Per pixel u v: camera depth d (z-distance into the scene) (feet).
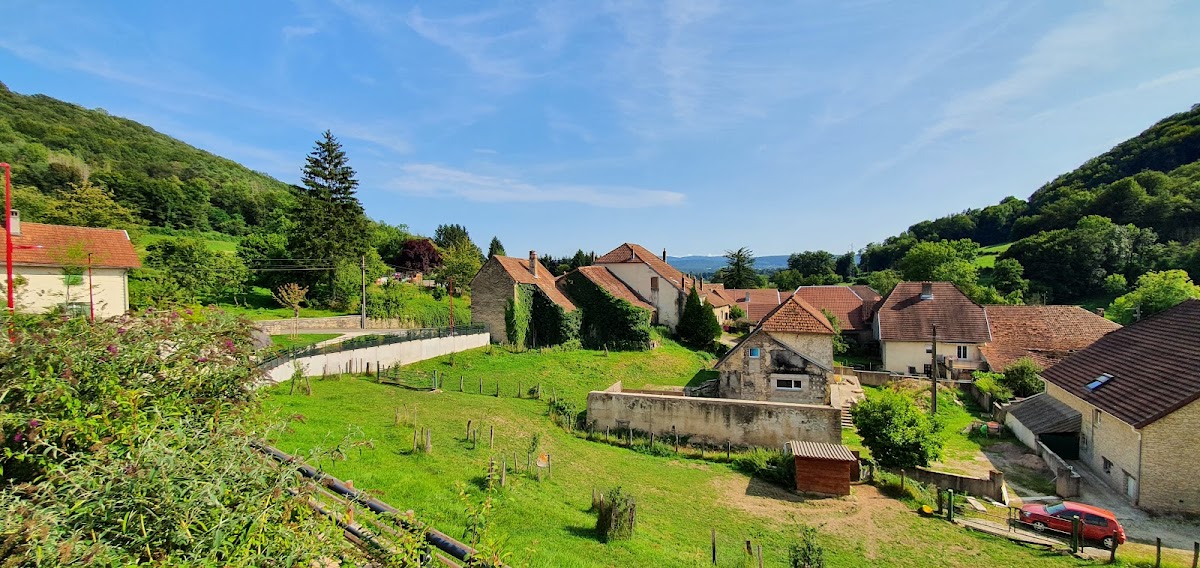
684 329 169.07
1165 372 70.49
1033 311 151.12
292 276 180.65
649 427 90.63
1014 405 100.42
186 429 18.67
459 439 66.69
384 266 216.54
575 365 126.00
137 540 15.05
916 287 161.07
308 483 19.43
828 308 192.75
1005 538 57.16
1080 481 68.85
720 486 70.38
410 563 19.60
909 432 75.56
